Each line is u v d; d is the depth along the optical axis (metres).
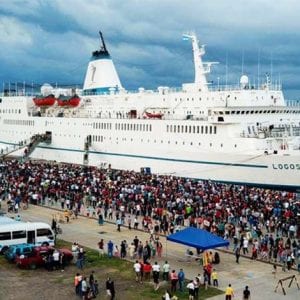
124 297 35.06
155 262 39.81
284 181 73.00
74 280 38.34
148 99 96.62
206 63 91.69
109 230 55.81
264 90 85.38
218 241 41.03
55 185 74.06
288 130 79.56
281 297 35.38
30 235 46.59
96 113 106.50
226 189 69.81
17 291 36.09
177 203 60.78
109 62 112.69
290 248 45.59
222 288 37.19
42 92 120.50
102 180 78.38
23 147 110.62
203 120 80.31
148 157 89.06
